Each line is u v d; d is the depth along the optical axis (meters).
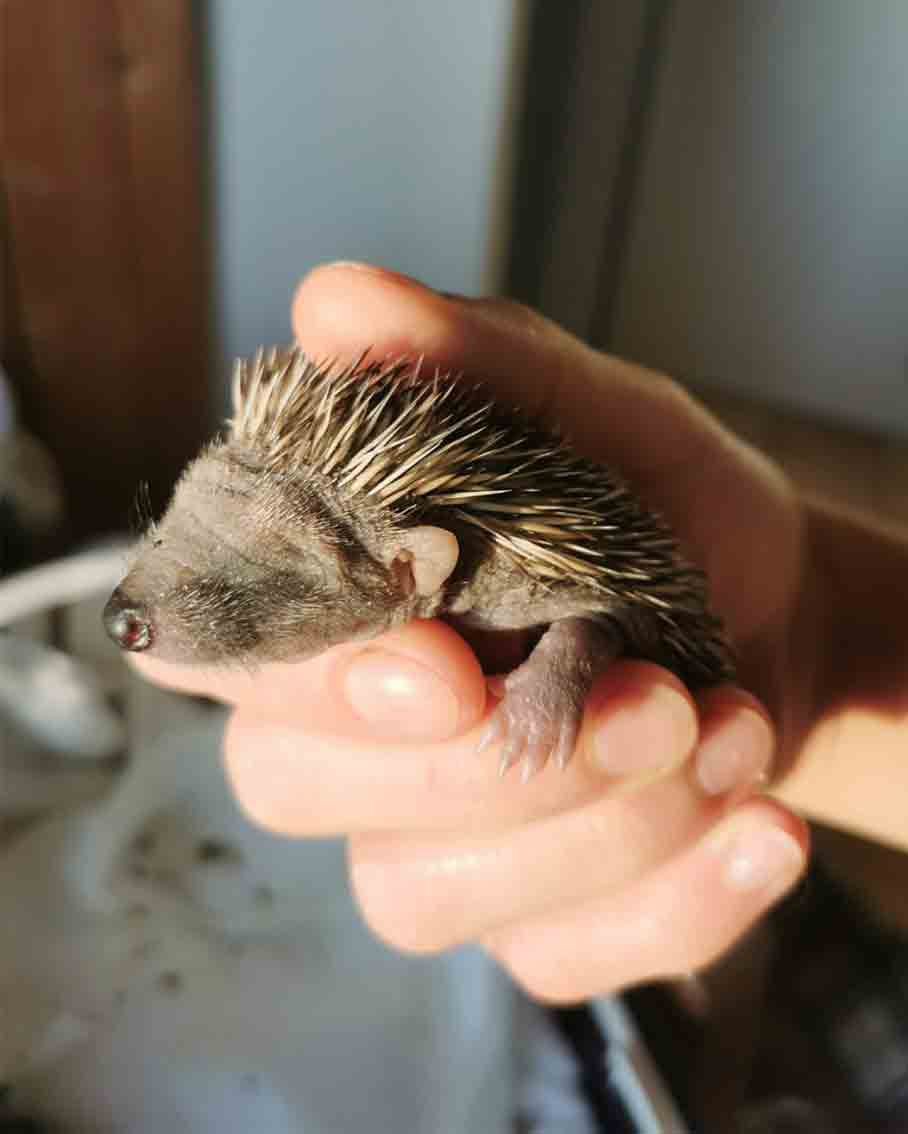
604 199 0.33
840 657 0.19
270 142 0.25
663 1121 0.15
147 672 0.13
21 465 0.24
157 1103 0.16
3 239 0.25
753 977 0.20
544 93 0.27
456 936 0.13
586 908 0.14
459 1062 0.17
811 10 0.31
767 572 0.18
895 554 0.20
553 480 0.11
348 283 0.13
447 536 0.10
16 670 0.19
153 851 0.19
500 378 0.14
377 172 0.25
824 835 0.27
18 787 0.19
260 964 0.18
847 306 0.36
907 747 0.18
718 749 0.12
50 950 0.17
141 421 0.28
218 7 0.23
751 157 0.34
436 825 0.12
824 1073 0.19
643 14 0.30
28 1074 0.16
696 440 0.17
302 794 0.12
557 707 0.11
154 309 0.27
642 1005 0.19
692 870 0.13
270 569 0.10
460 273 0.26
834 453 0.38
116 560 0.19
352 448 0.10
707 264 0.36
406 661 0.11
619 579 0.11
